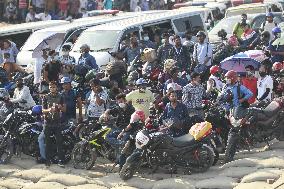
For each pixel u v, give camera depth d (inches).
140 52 1423.5
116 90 1195.3
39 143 1058.7
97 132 1002.1
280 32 1407.5
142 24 1657.2
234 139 974.4
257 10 2046.0
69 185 938.7
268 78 1089.4
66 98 1123.3
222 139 1043.3
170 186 890.7
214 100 1140.5
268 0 2447.1
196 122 1006.4
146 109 1096.8
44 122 1046.4
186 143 925.8
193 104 1072.8
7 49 1674.5
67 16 2576.3
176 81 1159.0
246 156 986.1
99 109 1125.1
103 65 1530.5
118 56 1341.0
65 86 1122.7
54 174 983.6
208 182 886.4
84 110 1300.4
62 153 1049.5
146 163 960.9
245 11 2064.5
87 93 1282.0
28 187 945.5
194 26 1797.5
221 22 1915.6
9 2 2513.5
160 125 1008.9
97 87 1131.3
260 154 981.2
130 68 1375.5
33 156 1093.1
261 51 1245.7
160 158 937.5
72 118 1137.4
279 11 2050.9
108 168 1019.9
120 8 2706.7
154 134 930.7
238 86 1015.6
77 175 982.4
